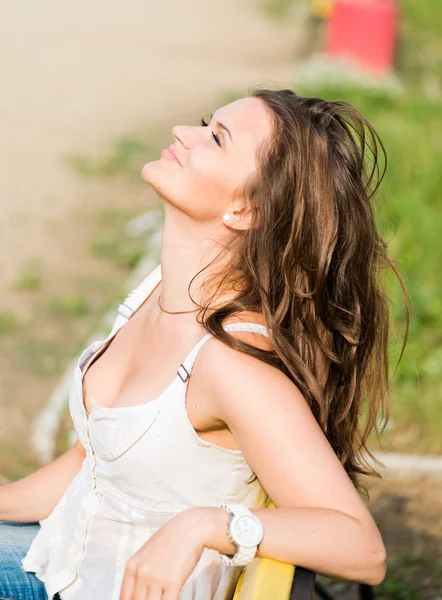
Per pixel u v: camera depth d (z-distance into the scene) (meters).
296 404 2.66
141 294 3.31
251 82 17.88
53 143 14.07
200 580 2.86
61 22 22.69
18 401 6.83
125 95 16.84
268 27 23.34
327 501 2.54
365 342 3.13
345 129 3.06
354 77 17.31
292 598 2.42
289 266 2.93
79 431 3.11
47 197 11.89
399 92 17.31
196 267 3.03
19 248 10.10
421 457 6.00
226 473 2.85
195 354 2.79
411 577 4.93
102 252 10.13
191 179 2.95
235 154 2.95
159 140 14.48
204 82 17.83
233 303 2.93
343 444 3.16
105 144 14.17
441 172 11.02
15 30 21.64
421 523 5.41
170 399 2.78
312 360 3.01
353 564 2.51
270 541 2.47
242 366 2.70
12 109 15.68
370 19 19.19
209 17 24.12
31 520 3.39
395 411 6.64
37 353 7.66
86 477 3.08
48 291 9.02
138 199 12.08
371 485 5.76
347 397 3.10
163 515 2.89
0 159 13.13
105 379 3.14
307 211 2.93
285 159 2.92
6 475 5.75
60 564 3.05
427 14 25.41
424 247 9.05
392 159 11.09
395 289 7.91
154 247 9.80
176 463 2.81
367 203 3.06
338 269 3.04
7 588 3.11
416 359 7.29
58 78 17.77
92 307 8.71
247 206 2.97
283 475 2.58
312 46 21.22
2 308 8.53
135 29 22.36
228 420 2.70
